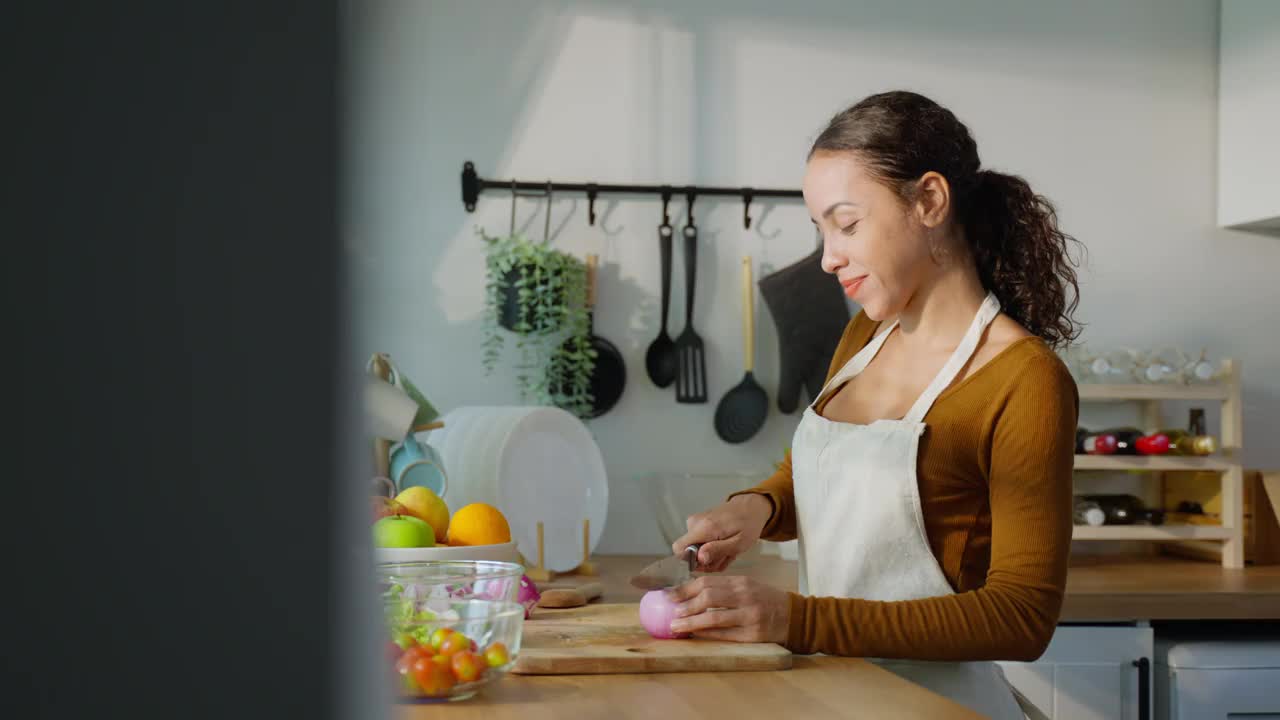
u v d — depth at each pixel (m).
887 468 1.16
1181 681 1.97
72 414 0.12
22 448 0.12
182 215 0.12
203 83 0.12
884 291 1.18
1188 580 2.12
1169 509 2.46
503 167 2.36
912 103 1.17
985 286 1.23
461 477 1.95
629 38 2.39
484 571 1.05
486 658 0.85
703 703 0.84
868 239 1.16
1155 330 2.52
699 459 2.38
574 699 0.85
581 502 2.04
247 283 0.12
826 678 0.94
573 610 1.29
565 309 2.21
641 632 1.10
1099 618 1.97
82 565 0.12
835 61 2.44
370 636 0.13
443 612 0.86
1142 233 2.52
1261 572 2.23
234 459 0.12
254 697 0.13
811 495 1.24
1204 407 2.51
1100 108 2.52
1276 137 2.37
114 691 0.13
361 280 0.13
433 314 2.33
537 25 2.38
